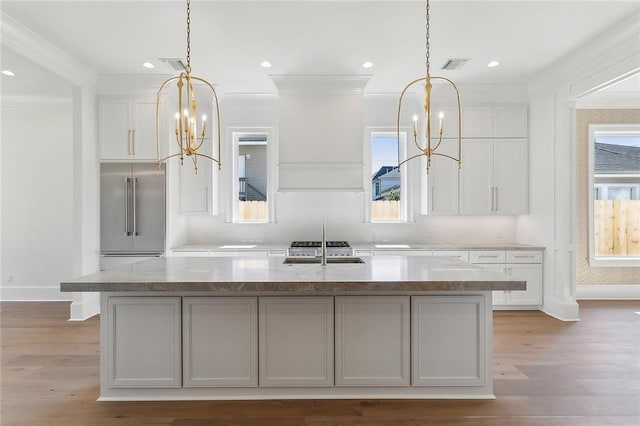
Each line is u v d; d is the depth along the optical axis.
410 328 2.66
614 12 3.16
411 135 5.47
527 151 5.10
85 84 4.50
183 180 5.05
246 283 2.29
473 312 2.66
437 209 5.13
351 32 3.51
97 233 4.73
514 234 5.54
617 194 5.59
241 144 5.65
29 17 3.24
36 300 5.46
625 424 2.36
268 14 3.19
